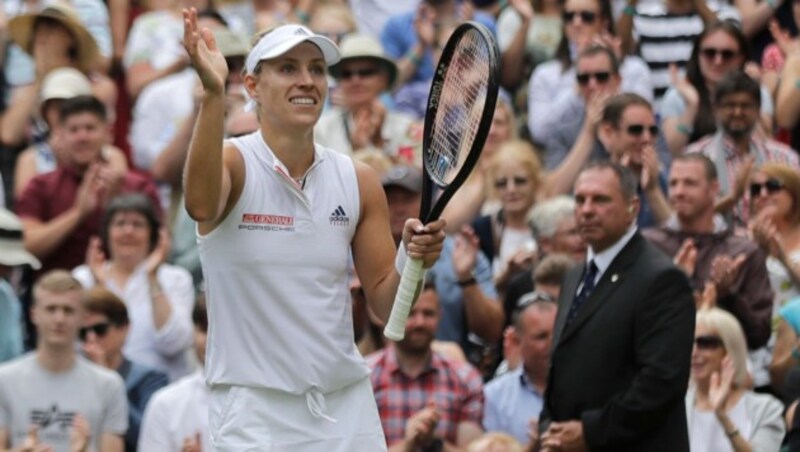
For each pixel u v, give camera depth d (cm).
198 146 1908
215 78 1900
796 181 3288
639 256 2638
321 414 2002
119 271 3316
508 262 3344
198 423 2908
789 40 4084
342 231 2016
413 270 1931
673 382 2555
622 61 4053
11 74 4041
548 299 3005
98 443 2961
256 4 4347
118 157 3716
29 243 3525
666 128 3825
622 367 2600
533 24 4288
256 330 1992
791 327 3081
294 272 1991
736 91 3578
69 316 2936
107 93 4044
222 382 2003
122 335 3098
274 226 1991
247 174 1988
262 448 1984
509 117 3819
